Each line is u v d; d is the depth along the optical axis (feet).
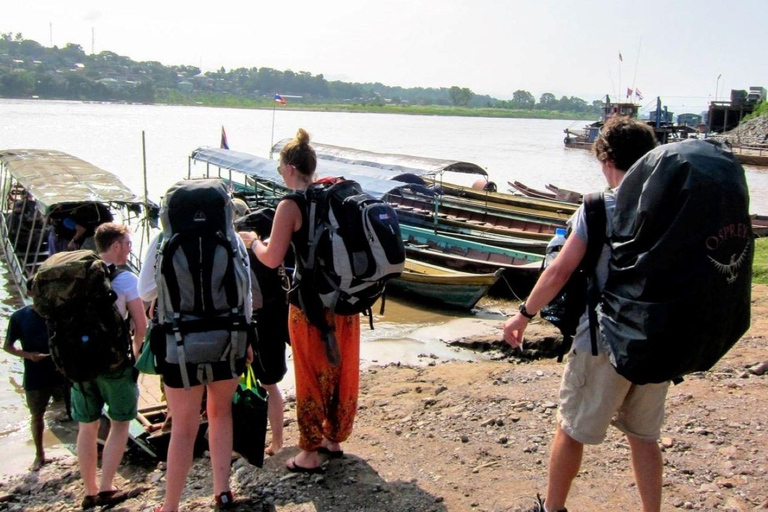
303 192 14.43
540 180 150.20
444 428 18.93
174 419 14.01
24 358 23.02
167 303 13.43
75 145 178.70
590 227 10.95
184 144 190.29
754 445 16.87
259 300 17.08
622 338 10.18
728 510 13.88
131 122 298.15
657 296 9.87
